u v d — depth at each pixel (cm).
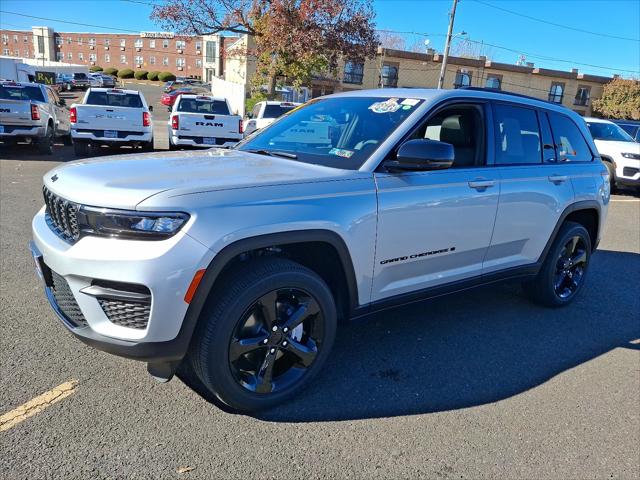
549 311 476
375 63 4047
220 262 253
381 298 335
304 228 278
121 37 9888
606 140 1291
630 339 424
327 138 361
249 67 3173
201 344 263
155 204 241
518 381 345
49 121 1405
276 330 285
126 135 1331
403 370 349
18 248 545
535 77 4525
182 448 256
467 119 386
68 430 263
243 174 287
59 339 354
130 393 298
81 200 252
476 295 507
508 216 397
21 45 11125
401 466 254
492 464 260
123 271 239
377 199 311
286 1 2222
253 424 279
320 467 250
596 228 505
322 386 322
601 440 286
